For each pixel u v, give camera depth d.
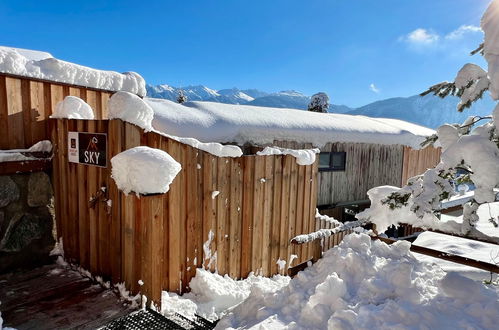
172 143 3.65
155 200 2.93
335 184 10.95
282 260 5.27
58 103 3.97
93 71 4.43
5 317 2.89
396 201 3.66
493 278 3.72
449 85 3.64
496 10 2.49
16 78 3.72
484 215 7.55
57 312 3.00
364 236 3.44
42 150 4.00
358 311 2.36
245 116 9.07
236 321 3.00
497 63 2.50
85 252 3.80
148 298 3.02
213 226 4.19
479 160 2.73
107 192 3.41
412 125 17.05
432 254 3.22
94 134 3.47
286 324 2.55
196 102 9.34
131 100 3.23
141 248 3.03
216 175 4.18
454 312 2.27
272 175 4.95
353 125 11.80
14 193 3.78
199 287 3.86
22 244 3.88
